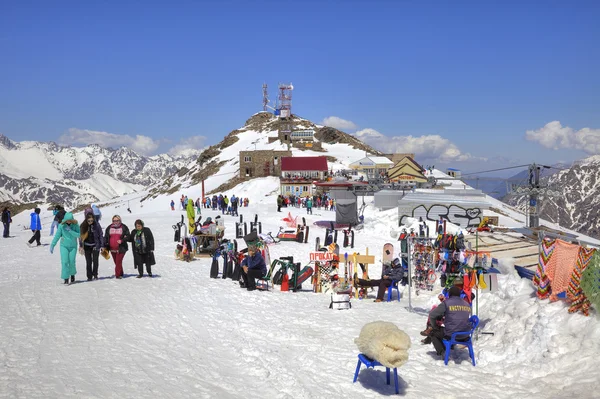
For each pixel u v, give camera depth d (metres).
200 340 9.95
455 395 7.51
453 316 9.08
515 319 9.88
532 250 16.67
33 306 11.65
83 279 15.62
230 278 17.41
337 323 11.88
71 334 9.55
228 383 7.71
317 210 55.09
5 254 21.72
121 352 8.70
